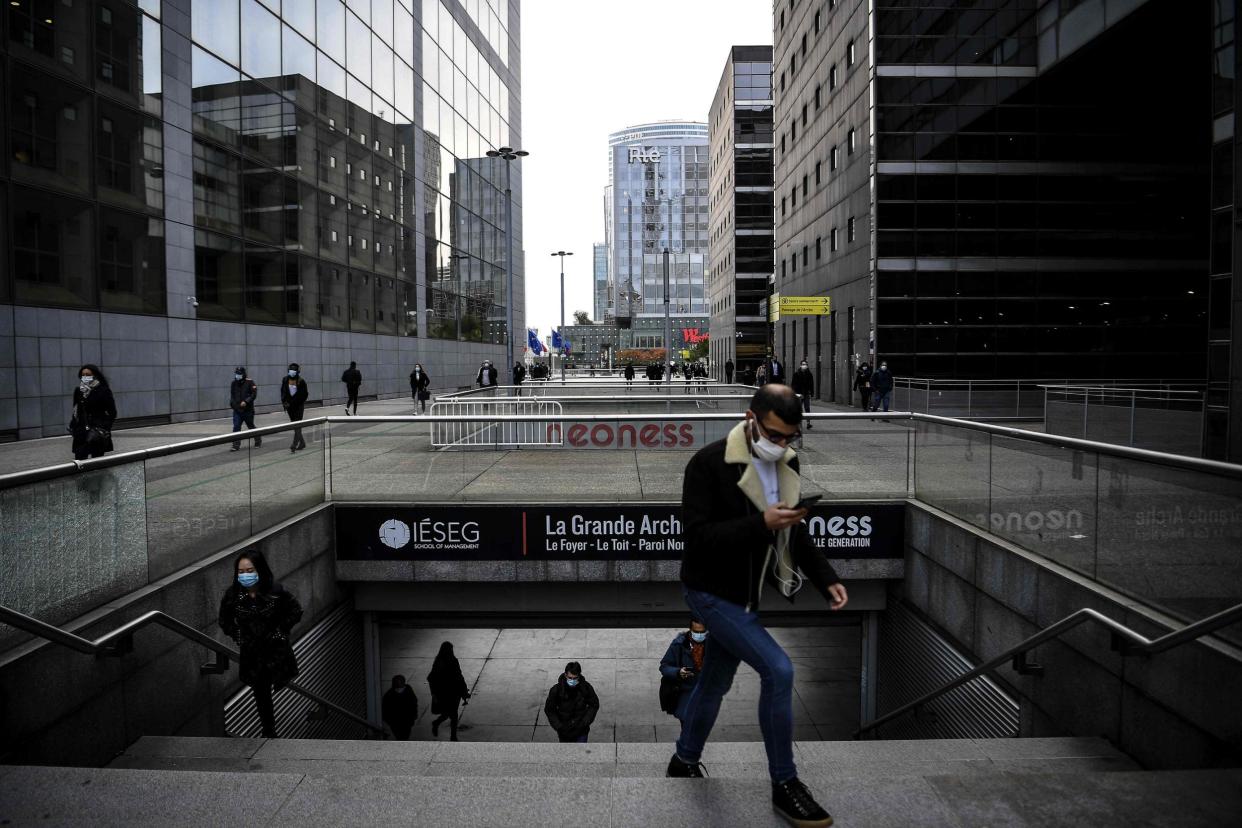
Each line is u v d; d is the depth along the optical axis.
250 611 5.75
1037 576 5.94
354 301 31.61
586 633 15.97
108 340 18.67
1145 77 29.22
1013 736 6.32
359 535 9.55
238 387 14.88
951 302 29.83
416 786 3.22
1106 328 29.89
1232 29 14.09
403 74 36.31
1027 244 29.81
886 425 9.55
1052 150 29.70
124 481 5.60
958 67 29.66
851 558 9.18
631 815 2.94
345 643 9.86
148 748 5.26
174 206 20.92
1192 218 29.67
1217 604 4.10
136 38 19.56
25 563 4.62
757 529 2.51
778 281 48.72
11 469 12.05
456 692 11.08
